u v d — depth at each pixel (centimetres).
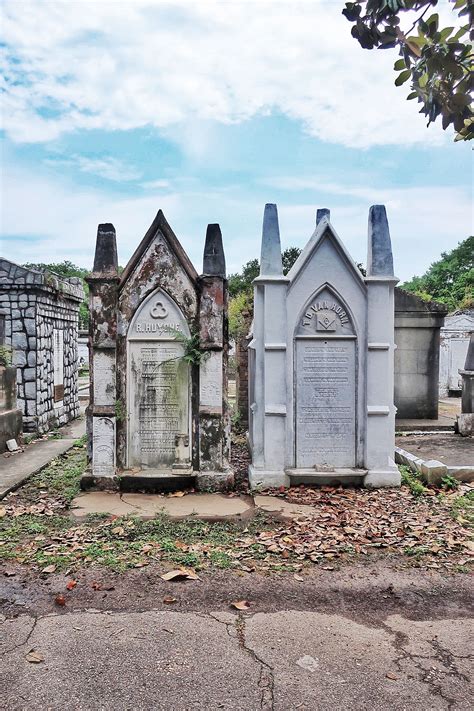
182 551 522
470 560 506
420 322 1293
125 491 728
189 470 733
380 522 608
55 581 458
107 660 338
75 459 987
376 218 768
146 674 324
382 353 763
